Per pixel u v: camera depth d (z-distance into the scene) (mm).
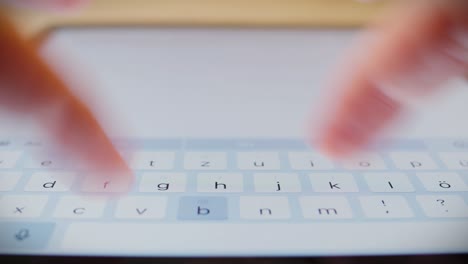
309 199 169
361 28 275
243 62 257
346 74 234
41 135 191
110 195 169
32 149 185
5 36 219
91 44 269
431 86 222
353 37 271
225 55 265
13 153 183
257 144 192
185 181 175
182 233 159
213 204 167
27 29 259
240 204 167
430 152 189
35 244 155
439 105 212
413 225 162
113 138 193
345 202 168
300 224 161
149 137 194
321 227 161
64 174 176
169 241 157
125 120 203
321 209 166
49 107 203
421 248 156
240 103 218
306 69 248
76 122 198
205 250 155
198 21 299
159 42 277
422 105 213
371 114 205
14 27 230
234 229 160
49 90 209
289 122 204
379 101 212
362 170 180
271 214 164
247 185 174
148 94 224
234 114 210
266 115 209
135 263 152
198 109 212
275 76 241
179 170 179
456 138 196
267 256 154
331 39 278
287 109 213
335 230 160
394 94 215
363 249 156
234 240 157
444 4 236
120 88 228
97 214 163
